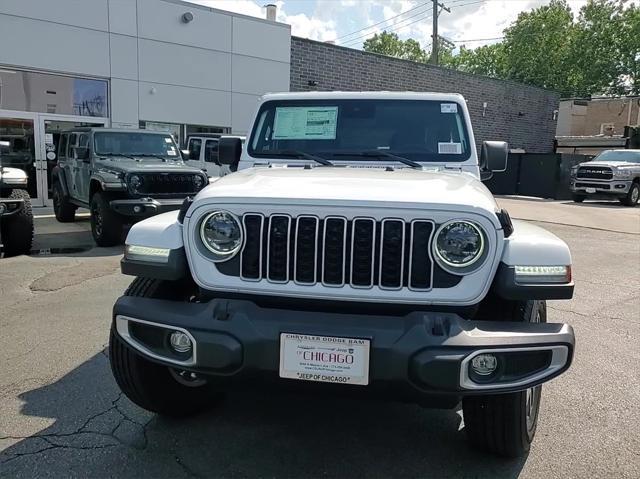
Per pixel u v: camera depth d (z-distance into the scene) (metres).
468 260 2.33
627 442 3.00
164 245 2.57
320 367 2.27
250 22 14.88
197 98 14.28
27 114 12.27
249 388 2.48
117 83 13.09
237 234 2.44
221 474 2.64
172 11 13.62
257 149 3.88
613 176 17.83
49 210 12.76
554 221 13.52
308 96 3.89
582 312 5.62
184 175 8.88
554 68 49.50
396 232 2.34
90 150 9.50
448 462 2.79
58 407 3.26
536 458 2.83
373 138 3.75
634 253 9.34
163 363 2.44
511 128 22.80
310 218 2.38
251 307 2.38
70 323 4.80
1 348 4.19
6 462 2.68
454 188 2.64
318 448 2.90
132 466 2.68
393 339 2.22
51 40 12.15
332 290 2.38
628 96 42.22
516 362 2.28
